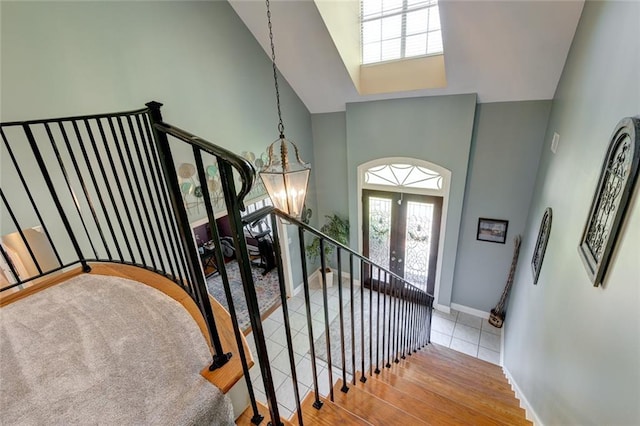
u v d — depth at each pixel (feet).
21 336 3.98
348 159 16.02
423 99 13.07
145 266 5.45
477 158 13.25
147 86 9.55
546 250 8.15
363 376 6.85
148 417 2.78
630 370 3.33
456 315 16.05
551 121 10.71
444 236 14.89
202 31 10.93
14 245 7.14
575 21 8.20
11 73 6.85
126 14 8.80
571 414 4.99
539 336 7.59
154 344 3.71
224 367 3.29
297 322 15.20
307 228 3.85
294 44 12.44
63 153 7.76
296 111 15.84
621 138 4.18
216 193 12.02
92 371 3.34
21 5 6.88
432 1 11.10
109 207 8.84
